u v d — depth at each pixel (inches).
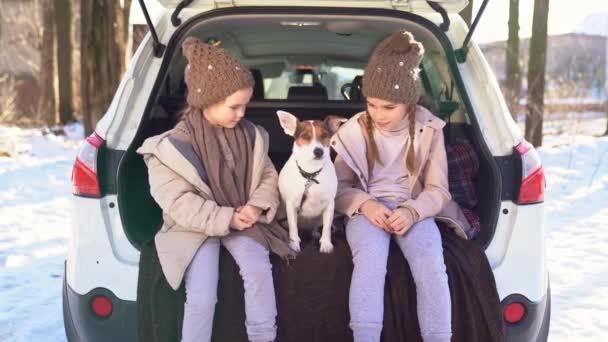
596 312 149.7
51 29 584.1
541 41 410.6
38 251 199.0
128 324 92.0
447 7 117.0
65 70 587.5
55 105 593.0
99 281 92.5
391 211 95.7
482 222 103.3
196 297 86.8
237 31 145.9
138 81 107.6
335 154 118.3
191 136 96.1
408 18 122.8
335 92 171.0
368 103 99.8
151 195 103.3
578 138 450.3
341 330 92.4
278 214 101.7
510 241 96.1
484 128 105.2
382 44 99.0
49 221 239.1
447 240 96.7
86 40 405.7
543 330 98.0
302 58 167.6
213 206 91.6
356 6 124.6
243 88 93.3
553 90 600.1
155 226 104.6
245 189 97.7
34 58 748.6
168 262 88.7
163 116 126.4
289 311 91.7
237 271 90.8
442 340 88.1
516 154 99.2
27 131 490.3
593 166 332.2
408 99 97.0
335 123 96.8
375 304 87.8
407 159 101.7
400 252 95.0
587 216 245.6
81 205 95.3
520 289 94.4
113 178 97.0
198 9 129.3
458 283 92.2
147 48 112.8
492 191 99.5
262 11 124.2
